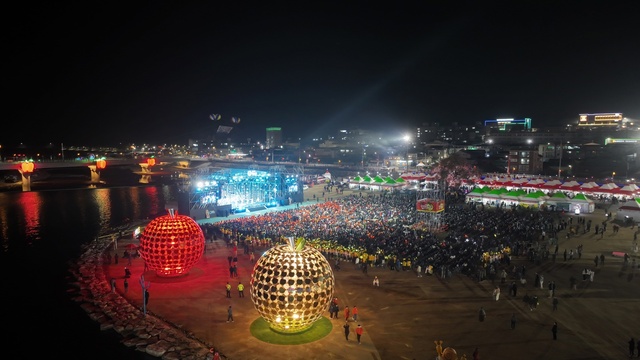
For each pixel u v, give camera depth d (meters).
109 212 95.88
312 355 27.39
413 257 45.47
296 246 29.22
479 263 43.56
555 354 27.12
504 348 27.86
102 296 38.00
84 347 30.48
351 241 49.78
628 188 79.50
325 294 28.45
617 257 46.25
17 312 37.22
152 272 43.97
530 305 33.72
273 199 86.19
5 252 59.22
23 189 140.25
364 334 29.97
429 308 34.00
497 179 95.44
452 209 70.12
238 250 51.38
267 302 27.91
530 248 46.47
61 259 54.94
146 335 30.52
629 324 31.06
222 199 80.25
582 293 36.59
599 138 178.50
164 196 125.00
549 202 72.81
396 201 78.38
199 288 39.41
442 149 178.75
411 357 27.00
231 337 29.95
